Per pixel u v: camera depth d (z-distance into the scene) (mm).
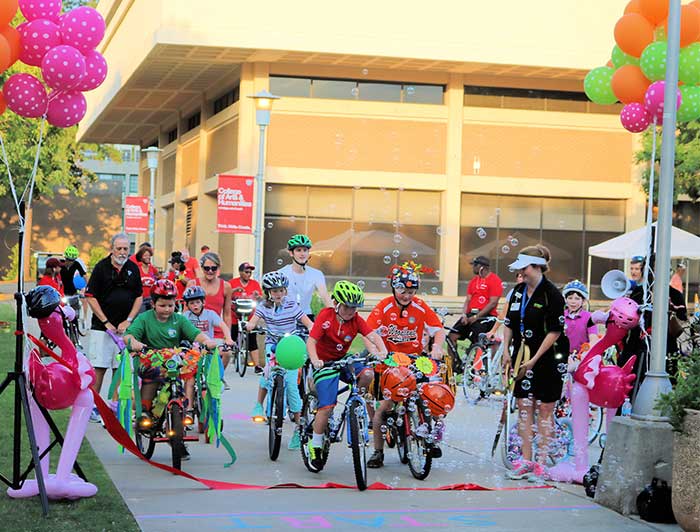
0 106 9539
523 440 8539
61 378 6938
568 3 32062
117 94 38562
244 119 32438
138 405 8688
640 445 7195
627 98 10477
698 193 31672
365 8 30953
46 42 9000
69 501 7051
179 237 41719
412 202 33844
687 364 6754
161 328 8836
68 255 18172
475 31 31656
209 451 9609
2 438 9242
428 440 8258
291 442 9703
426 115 33500
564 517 7051
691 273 34812
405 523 6777
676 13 7594
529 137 34250
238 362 16531
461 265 34219
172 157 44375
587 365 8219
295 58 31703
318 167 32875
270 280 9742
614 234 35031
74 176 61281
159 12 29906
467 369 13570
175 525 6559
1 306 32250
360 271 33438
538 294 8500
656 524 6910
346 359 8398
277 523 6691
